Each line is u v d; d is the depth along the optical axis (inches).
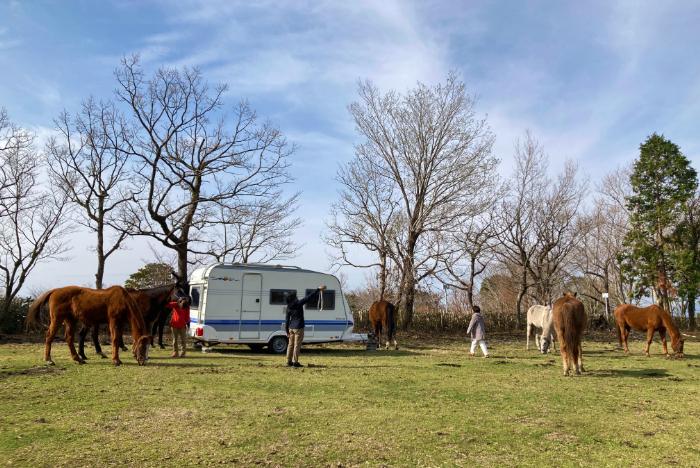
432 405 307.4
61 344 656.4
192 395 322.7
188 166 851.4
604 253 1541.6
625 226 1470.2
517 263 1233.4
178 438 228.7
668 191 1320.1
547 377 431.2
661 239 1310.3
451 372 451.8
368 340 693.3
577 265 1504.7
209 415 270.8
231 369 441.7
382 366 490.0
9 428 241.8
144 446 216.7
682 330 1294.3
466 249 1089.4
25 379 370.9
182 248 860.0
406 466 198.5
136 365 451.5
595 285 1587.1
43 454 205.0
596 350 726.5
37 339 722.2
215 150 869.2
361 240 1058.7
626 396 349.1
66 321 452.1
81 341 478.0
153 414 271.6
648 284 1299.2
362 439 231.3
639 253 1300.4
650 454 217.9
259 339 617.6
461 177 1027.9
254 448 216.1
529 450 221.0
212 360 513.0
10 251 844.6
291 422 259.4
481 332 617.6
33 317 455.5
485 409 299.1
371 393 341.4
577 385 391.9
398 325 1068.5
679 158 1299.2
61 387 342.6
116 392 328.2
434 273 1055.6
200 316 598.2
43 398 307.9
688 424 269.7
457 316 1136.8
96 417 263.9
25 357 496.4
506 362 542.6
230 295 608.4
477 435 242.2
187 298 539.8
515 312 1263.5
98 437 228.7
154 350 610.9
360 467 196.5
